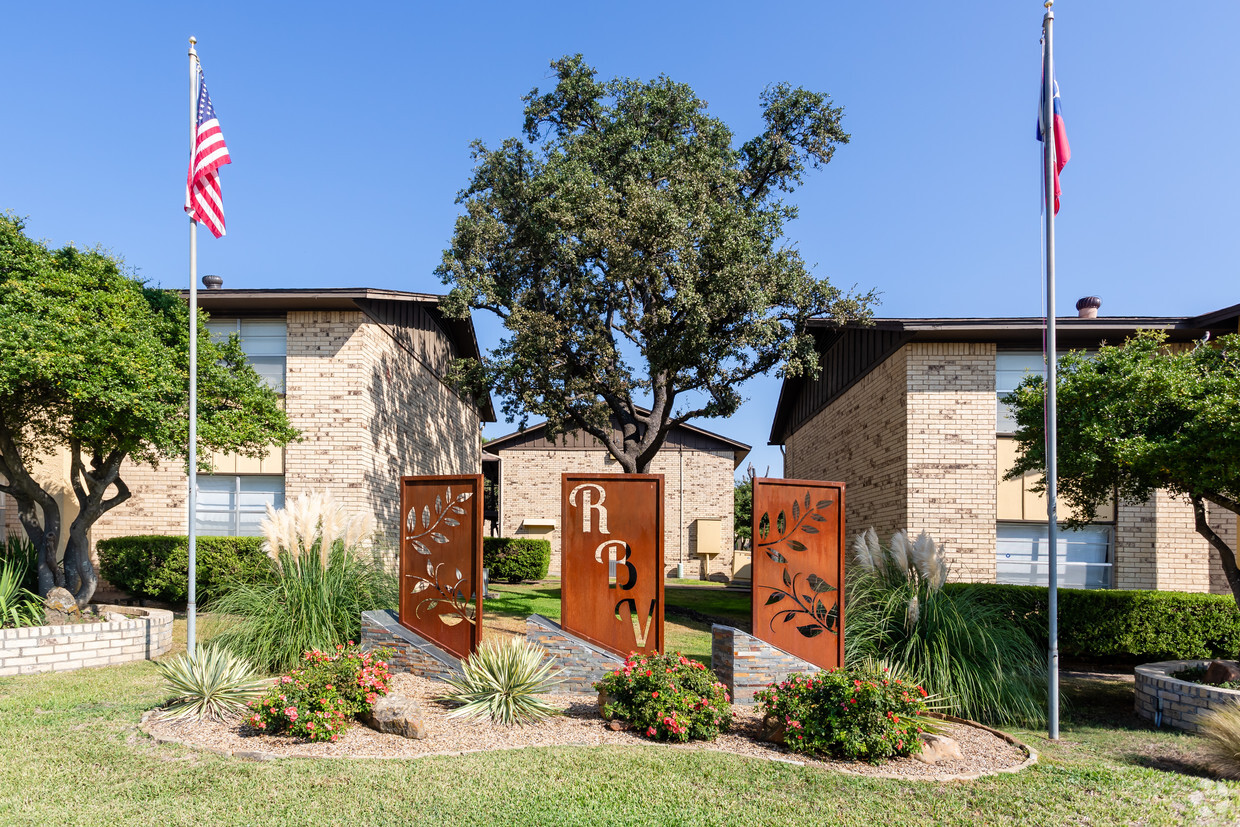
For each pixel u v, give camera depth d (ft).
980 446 44.16
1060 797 18.99
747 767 20.02
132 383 31.96
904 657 28.17
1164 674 29.53
